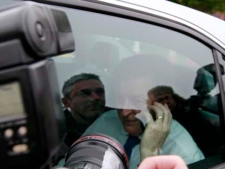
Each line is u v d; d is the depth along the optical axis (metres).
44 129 0.71
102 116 1.91
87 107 1.89
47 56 0.76
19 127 0.71
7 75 0.71
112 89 1.94
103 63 1.94
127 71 1.95
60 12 0.90
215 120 1.97
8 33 0.71
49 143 0.72
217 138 1.96
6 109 0.71
